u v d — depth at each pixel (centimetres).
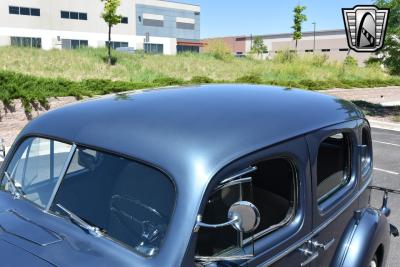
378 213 343
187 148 211
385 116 1662
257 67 2767
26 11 6500
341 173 332
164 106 255
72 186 240
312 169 265
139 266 196
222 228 214
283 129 247
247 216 190
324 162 309
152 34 8650
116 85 1416
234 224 191
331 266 305
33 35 6356
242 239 201
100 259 202
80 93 1268
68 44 6681
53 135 257
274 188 270
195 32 9431
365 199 365
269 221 264
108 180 228
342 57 8156
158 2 8625
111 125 240
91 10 7138
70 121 260
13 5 6362
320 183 299
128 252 205
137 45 7219
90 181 234
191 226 197
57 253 206
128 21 7844
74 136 246
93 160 235
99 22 7269
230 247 217
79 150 241
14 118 1127
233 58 3078
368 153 383
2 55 2125
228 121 234
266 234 239
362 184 349
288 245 247
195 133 220
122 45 7294
